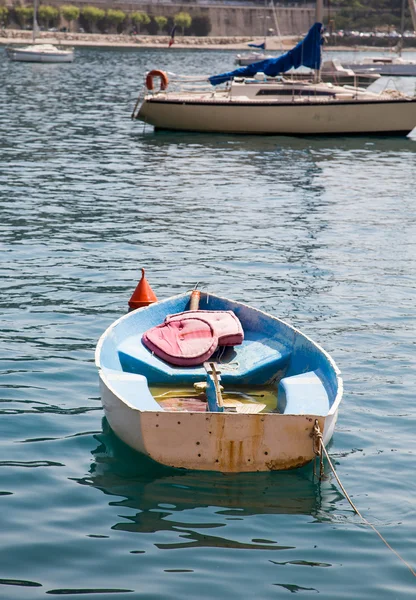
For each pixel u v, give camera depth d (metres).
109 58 100.75
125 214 20.27
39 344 11.70
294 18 157.75
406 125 35.38
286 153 31.23
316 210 21.47
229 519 7.55
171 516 7.58
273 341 10.63
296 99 35.41
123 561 6.88
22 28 133.62
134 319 10.85
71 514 7.57
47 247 16.84
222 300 11.46
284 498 7.93
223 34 155.62
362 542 7.26
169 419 7.98
